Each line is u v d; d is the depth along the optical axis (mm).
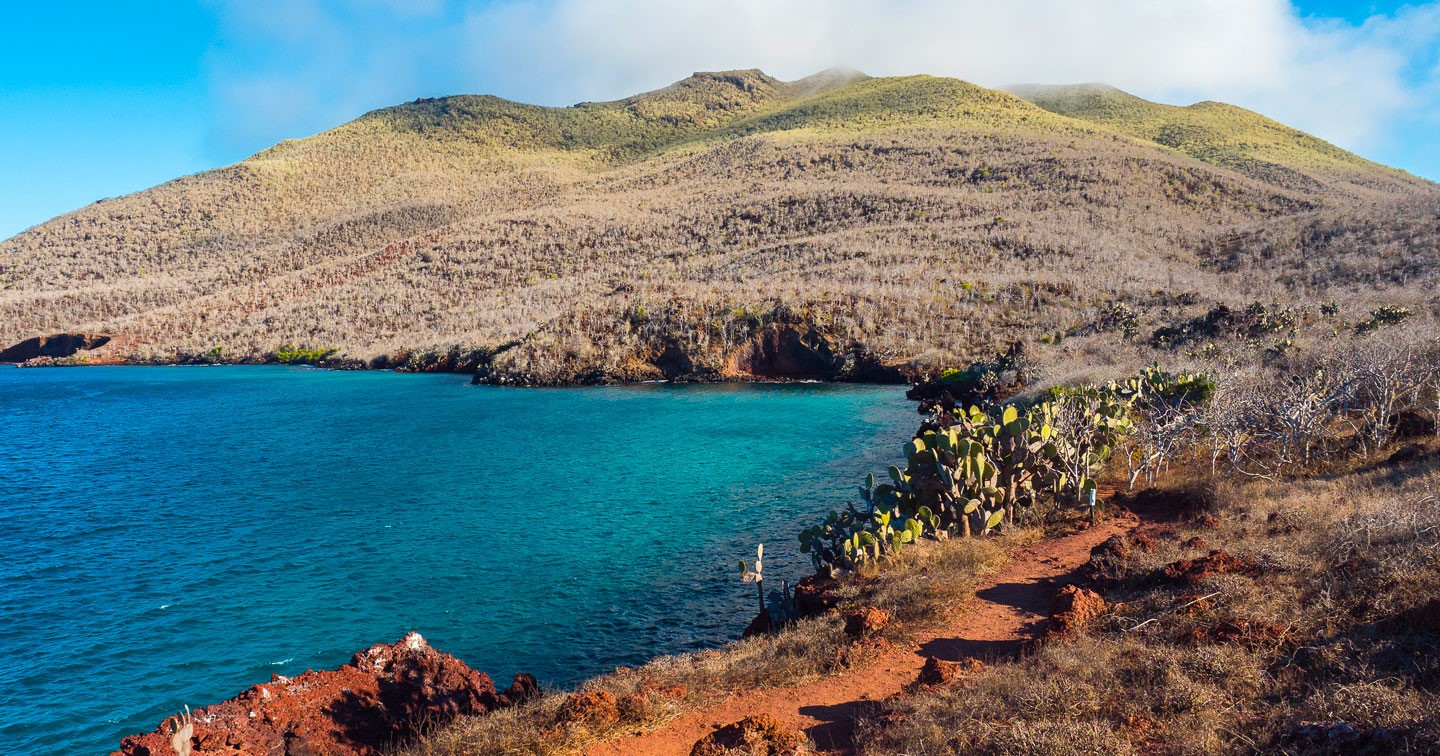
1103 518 13969
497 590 15531
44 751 10570
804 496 22047
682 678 8820
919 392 45281
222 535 20172
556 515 20906
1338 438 15516
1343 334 29281
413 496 23734
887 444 30297
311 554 18250
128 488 26484
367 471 27922
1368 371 16125
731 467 26578
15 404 55781
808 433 33781
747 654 9664
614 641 13047
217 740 7273
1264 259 66188
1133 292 59719
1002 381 39688
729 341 61844
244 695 7863
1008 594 10406
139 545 19531
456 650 12938
